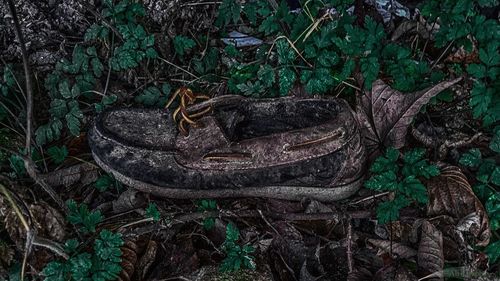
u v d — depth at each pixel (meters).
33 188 1.91
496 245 1.73
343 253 1.81
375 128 1.95
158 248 1.82
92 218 1.80
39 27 2.16
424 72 1.99
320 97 1.87
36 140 1.97
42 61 2.13
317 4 2.09
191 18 2.27
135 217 1.89
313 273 1.77
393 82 2.03
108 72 2.15
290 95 2.02
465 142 1.97
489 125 1.99
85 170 1.96
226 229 1.80
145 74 2.17
